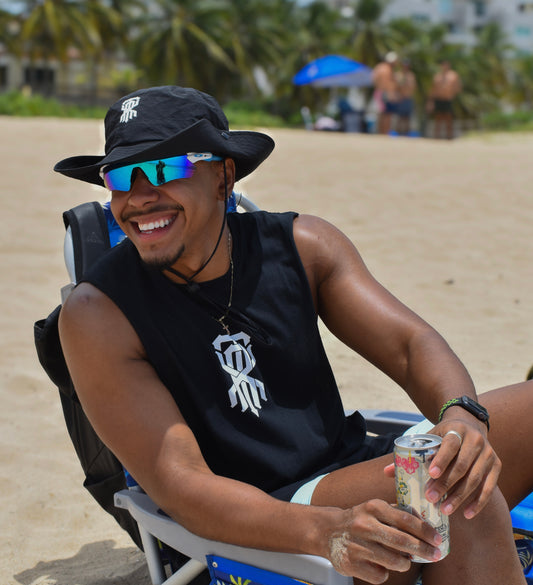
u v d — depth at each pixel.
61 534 2.81
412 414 2.50
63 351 1.84
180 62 52.91
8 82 59.00
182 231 1.82
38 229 6.78
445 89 20.08
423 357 1.99
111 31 53.66
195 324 1.85
